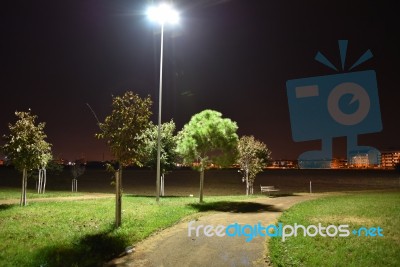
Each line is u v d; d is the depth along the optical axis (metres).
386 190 42.72
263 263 10.48
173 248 11.95
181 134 29.23
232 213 19.72
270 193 39.38
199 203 24.38
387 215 19.06
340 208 21.89
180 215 18.11
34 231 13.87
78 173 45.38
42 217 17.28
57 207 21.30
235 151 25.00
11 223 15.62
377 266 10.27
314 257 10.91
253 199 29.11
